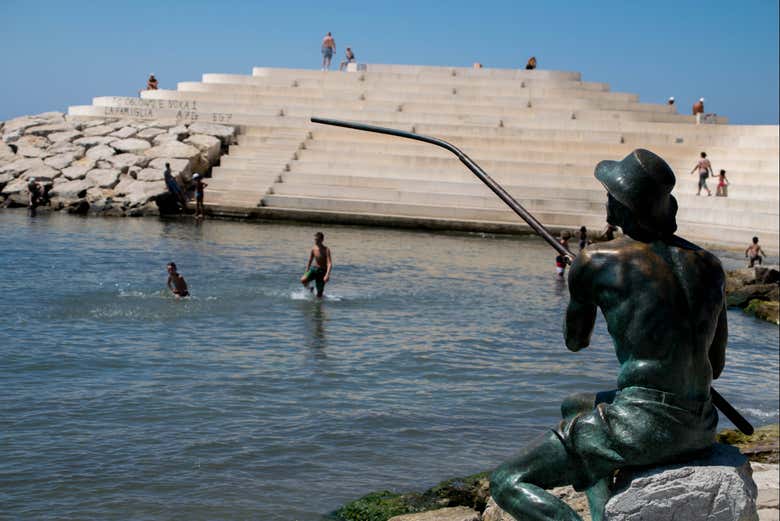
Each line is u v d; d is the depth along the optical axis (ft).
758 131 144.77
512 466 13.78
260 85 167.73
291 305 57.98
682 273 13.39
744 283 74.08
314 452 29.66
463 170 133.69
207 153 135.33
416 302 61.77
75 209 118.21
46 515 23.57
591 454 13.20
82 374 38.04
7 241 83.56
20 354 40.81
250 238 97.25
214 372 39.52
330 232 109.70
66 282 62.08
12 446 28.53
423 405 36.09
